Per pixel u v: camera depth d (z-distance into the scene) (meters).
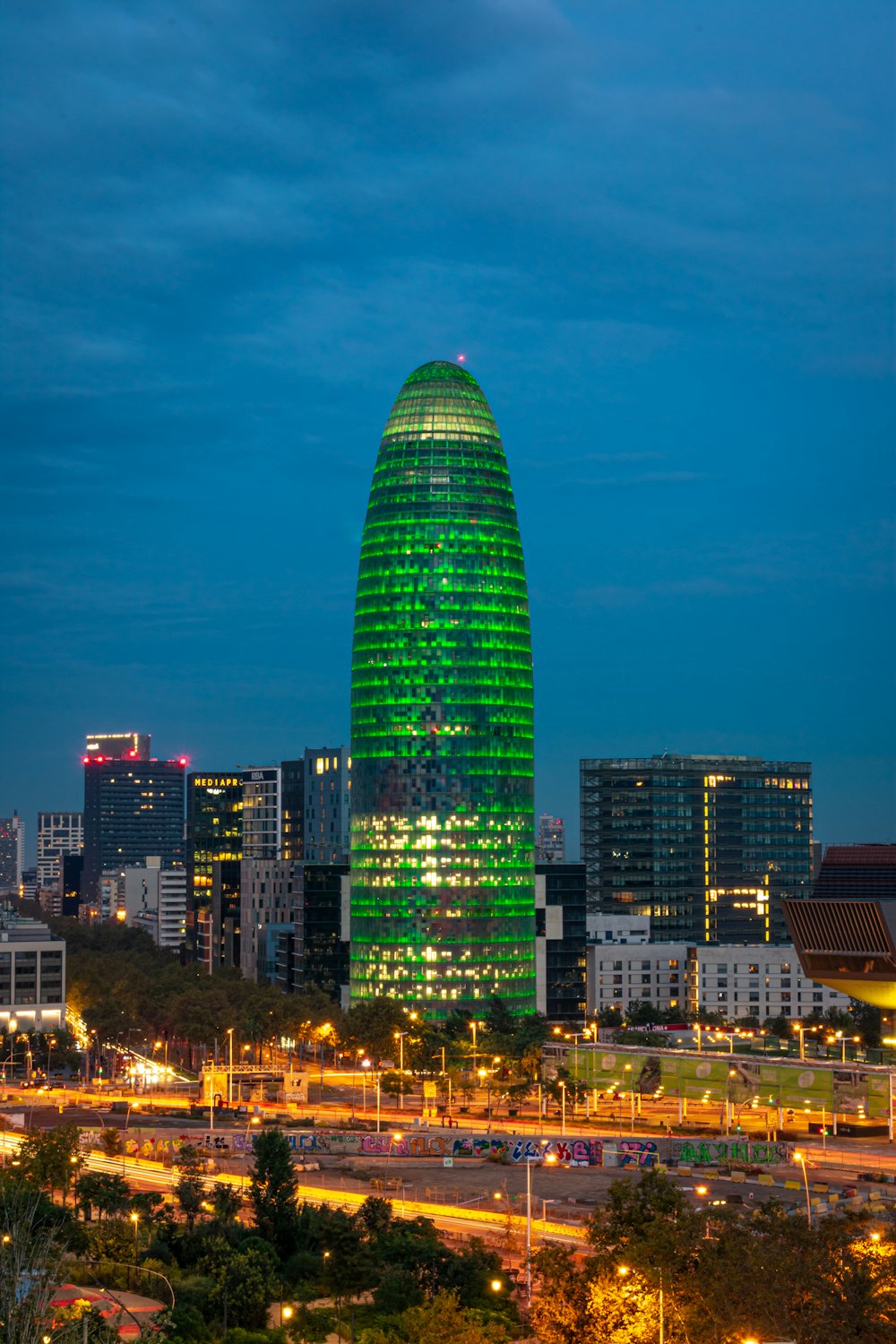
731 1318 188.75
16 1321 182.62
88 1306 199.00
